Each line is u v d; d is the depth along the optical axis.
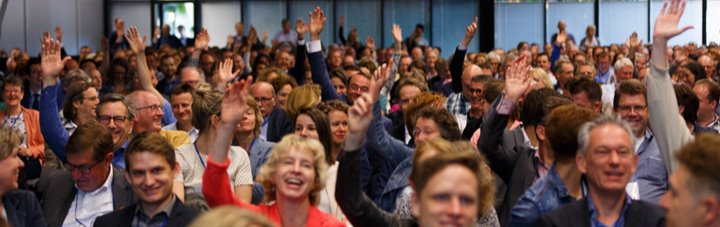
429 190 3.73
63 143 7.29
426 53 19.70
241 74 16.17
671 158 5.12
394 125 9.09
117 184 5.92
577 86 7.28
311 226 4.63
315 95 7.34
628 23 28.91
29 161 8.18
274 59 18.00
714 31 27.34
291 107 7.27
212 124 6.30
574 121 4.64
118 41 21.42
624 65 11.73
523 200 4.62
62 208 5.88
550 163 5.52
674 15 5.24
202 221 2.88
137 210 5.05
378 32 29.22
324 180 4.65
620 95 6.12
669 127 5.15
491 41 28.67
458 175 3.71
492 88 7.71
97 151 5.78
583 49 23.77
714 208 3.33
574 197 4.59
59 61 7.38
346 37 29.25
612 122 4.34
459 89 10.81
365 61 13.07
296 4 29.08
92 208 5.86
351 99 9.96
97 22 28.00
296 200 4.59
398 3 29.09
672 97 5.18
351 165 4.59
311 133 6.22
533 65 17.88
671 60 18.36
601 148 4.25
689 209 3.37
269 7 29.09
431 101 7.30
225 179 4.85
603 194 4.33
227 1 29.05
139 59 9.57
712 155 3.34
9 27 22.34
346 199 4.60
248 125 6.86
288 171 4.55
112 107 7.04
